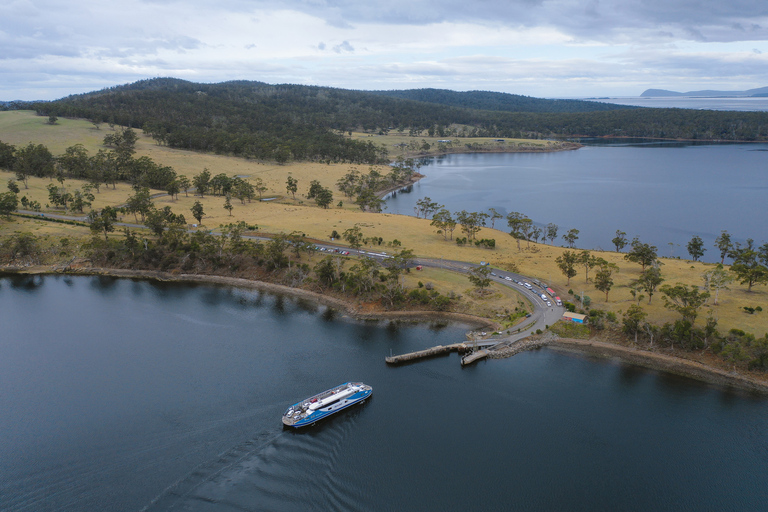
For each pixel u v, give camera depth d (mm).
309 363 113250
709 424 90000
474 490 74688
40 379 106812
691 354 110438
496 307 136125
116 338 126625
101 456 82562
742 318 118562
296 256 176500
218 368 111125
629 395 99250
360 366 112000
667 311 124312
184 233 192125
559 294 143000
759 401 96125
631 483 76188
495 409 95188
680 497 73312
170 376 107688
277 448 84500
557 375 107062
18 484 76375
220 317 139625
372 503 72562
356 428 89812
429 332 128250
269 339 125500
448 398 99250
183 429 89438
